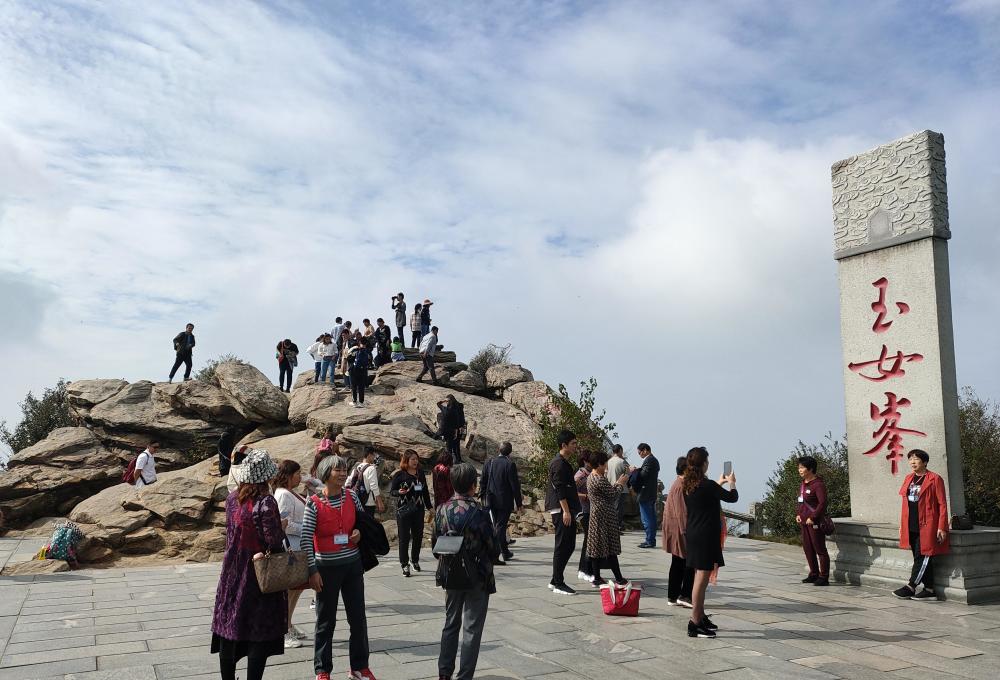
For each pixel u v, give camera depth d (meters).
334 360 24.55
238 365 22.17
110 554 14.08
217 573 12.20
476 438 20.06
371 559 6.16
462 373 25.39
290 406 21.55
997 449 14.69
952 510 9.85
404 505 11.41
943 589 9.35
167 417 21.66
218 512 15.23
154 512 14.84
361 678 5.89
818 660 6.63
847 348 11.40
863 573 10.28
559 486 9.77
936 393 10.14
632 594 8.38
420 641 7.37
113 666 6.50
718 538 7.56
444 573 5.61
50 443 19.72
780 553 13.85
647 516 15.03
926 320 10.37
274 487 6.83
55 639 7.52
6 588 10.66
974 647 7.09
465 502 5.80
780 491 17.41
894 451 10.60
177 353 23.48
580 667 6.44
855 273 11.38
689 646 7.12
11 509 17.62
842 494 15.88
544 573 11.46
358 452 17.73
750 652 6.90
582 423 18.25
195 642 7.39
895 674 6.23
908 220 10.69
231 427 21.59
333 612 5.94
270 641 5.14
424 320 29.36
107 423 21.03
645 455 15.20
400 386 23.86
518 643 7.23
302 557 5.23
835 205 11.74
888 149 11.05
